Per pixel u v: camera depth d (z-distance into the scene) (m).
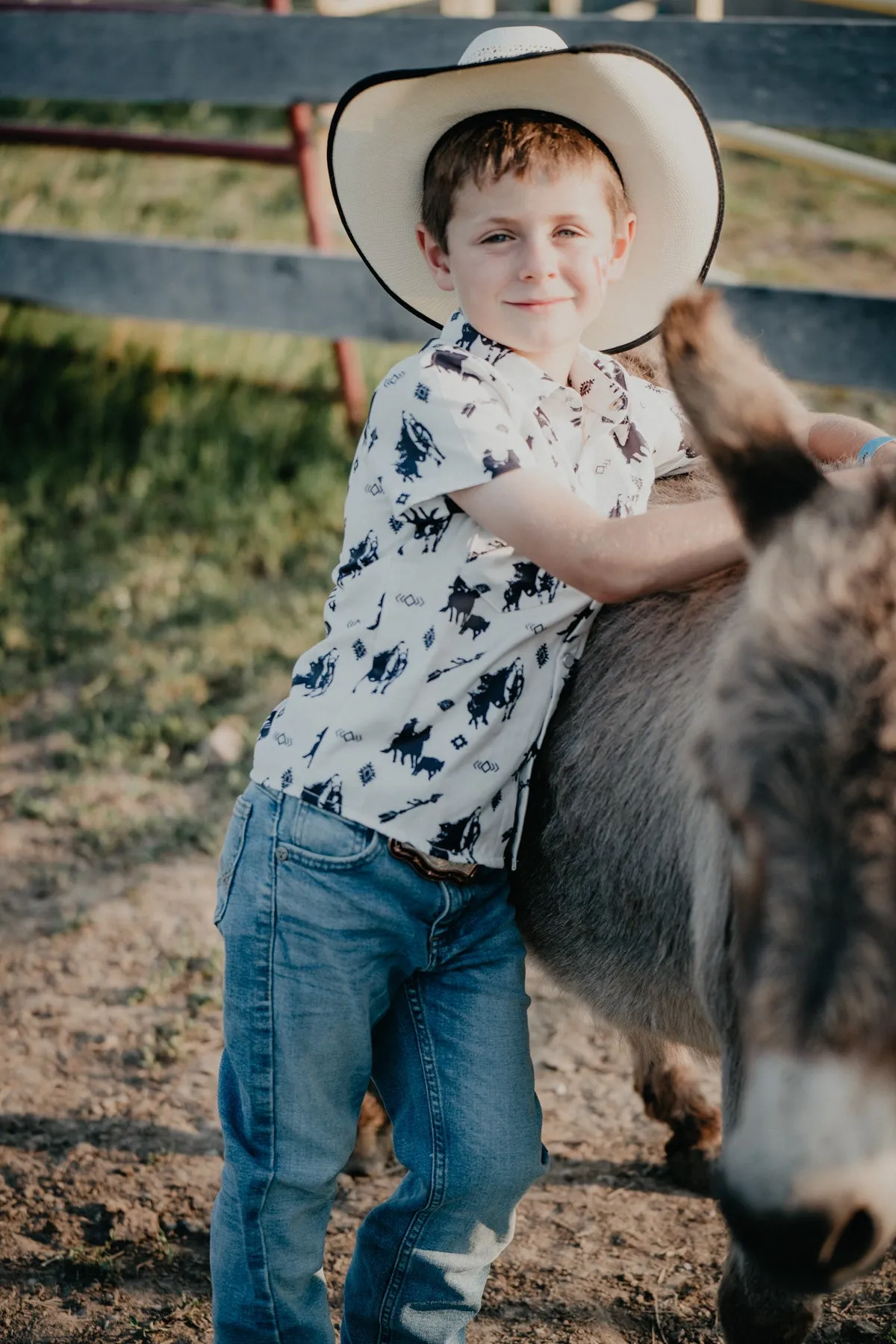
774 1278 1.23
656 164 1.86
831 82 4.17
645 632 1.82
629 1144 2.56
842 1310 2.12
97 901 3.32
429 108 1.84
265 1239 1.76
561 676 1.77
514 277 1.73
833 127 4.22
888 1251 2.24
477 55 1.79
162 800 3.67
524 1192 1.81
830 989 1.10
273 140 8.45
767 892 1.15
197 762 3.78
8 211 7.50
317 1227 1.81
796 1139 1.09
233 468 5.18
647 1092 2.44
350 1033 1.76
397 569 1.71
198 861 3.45
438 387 1.65
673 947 1.75
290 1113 1.75
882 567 1.21
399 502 1.66
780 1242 1.12
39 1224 2.42
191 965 3.09
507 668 1.71
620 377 1.82
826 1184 1.08
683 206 1.92
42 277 5.44
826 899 1.12
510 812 1.79
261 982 1.75
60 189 7.91
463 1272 1.81
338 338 5.12
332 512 4.87
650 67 1.76
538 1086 2.72
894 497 1.24
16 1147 2.59
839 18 8.87
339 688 1.75
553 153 1.72
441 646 1.68
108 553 4.79
